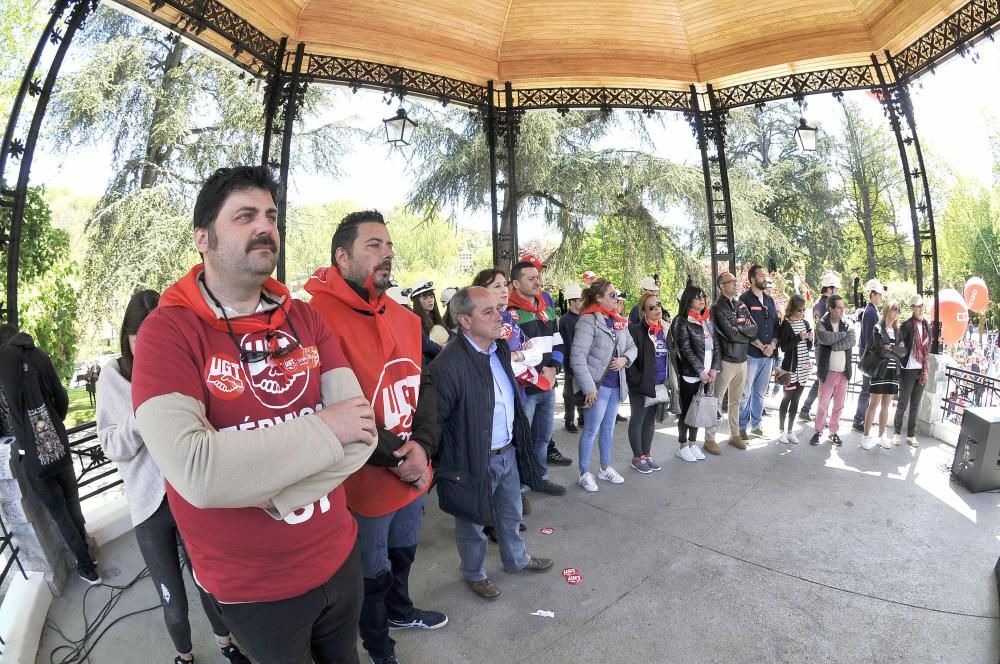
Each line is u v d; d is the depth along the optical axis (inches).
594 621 118.7
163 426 46.6
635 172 578.2
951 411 234.5
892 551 144.9
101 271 496.4
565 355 238.2
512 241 288.7
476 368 110.3
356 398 54.2
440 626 117.0
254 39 217.6
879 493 179.8
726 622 118.0
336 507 59.4
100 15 535.2
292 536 54.2
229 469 45.4
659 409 254.2
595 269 730.8
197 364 51.0
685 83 275.9
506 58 264.5
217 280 53.2
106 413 94.4
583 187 571.8
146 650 111.0
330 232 633.0
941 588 128.6
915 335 213.2
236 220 51.1
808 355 224.8
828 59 251.0
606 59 263.7
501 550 132.5
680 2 240.2
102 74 491.8
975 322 853.2
